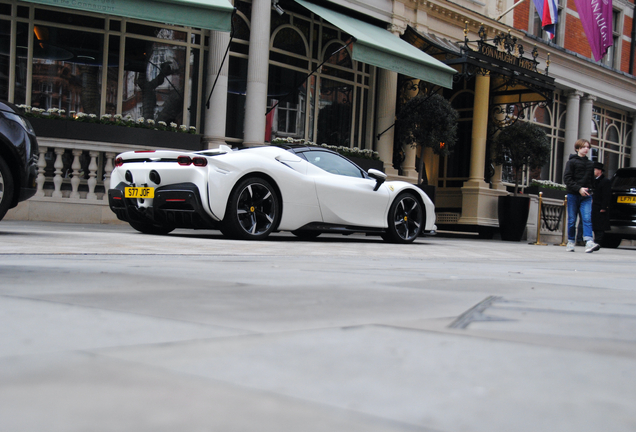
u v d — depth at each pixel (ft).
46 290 4.51
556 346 2.60
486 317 3.72
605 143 58.23
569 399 1.60
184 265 8.00
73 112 27.73
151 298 4.15
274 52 33.19
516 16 47.16
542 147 40.73
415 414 1.39
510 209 38.96
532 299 5.29
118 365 1.82
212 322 3.06
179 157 16.31
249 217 17.46
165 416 1.26
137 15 21.62
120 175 17.42
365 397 1.55
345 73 36.47
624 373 2.00
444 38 39.42
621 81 56.39
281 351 2.20
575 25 53.31
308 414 1.34
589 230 23.48
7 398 1.39
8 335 2.43
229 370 1.82
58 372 1.69
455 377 1.85
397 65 29.07
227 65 29.68
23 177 13.87
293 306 3.99
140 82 29.30
